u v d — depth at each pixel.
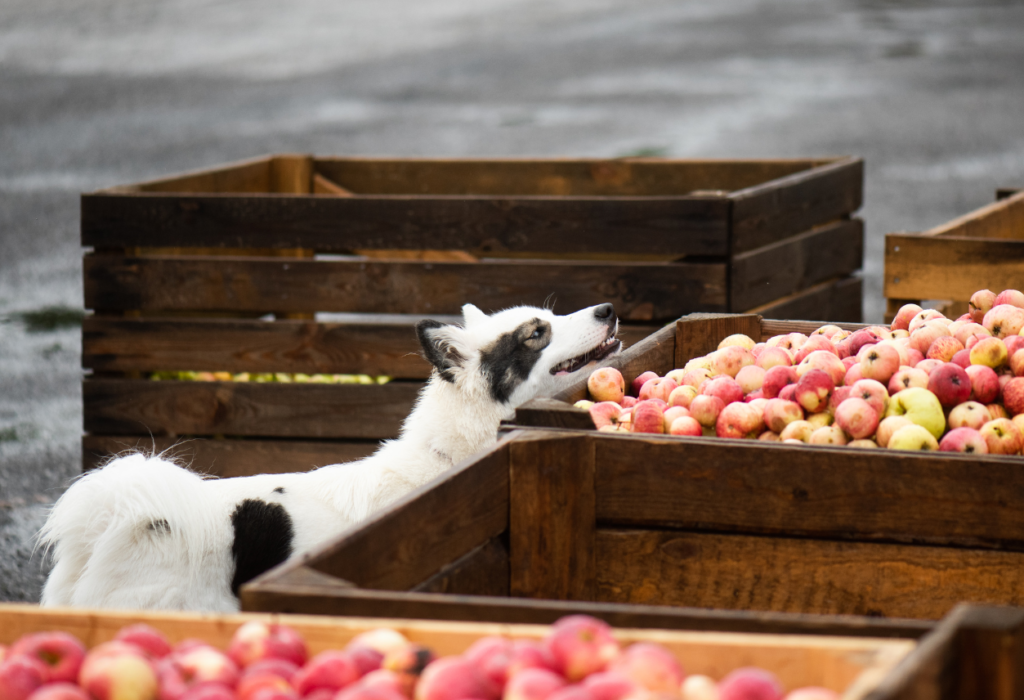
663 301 5.76
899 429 2.92
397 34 29.92
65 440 7.02
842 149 15.39
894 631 1.76
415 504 2.39
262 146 16.36
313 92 21.69
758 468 2.73
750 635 1.73
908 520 2.67
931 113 17.86
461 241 5.88
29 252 11.89
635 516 2.83
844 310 7.05
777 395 3.27
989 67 22.33
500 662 1.60
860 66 23.09
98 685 1.56
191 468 6.03
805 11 33.00
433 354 4.48
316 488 4.13
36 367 8.49
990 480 2.62
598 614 1.86
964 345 3.45
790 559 2.76
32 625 1.90
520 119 18.36
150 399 6.00
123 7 35.22
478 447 4.46
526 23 31.62
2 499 6.02
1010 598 2.64
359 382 6.30
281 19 32.84
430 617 1.92
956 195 12.79
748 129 16.97
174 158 15.81
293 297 5.95
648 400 3.25
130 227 5.96
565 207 5.77
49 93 21.86
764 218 5.95
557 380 4.68
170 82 23.05
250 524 3.94
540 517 2.78
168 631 1.88
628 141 16.14
